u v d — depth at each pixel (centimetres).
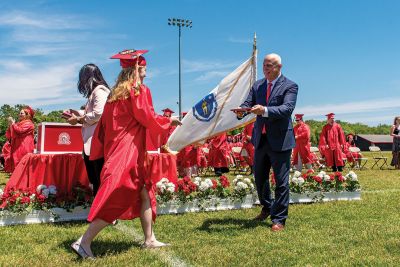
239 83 838
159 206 694
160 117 458
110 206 422
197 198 722
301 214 680
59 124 726
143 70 469
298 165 1758
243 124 833
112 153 441
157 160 789
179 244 485
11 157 1344
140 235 534
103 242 496
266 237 524
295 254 446
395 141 1969
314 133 6694
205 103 845
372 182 1194
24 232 555
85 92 616
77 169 704
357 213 682
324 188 820
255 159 623
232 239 514
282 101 580
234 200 744
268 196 638
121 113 448
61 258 429
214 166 1708
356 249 461
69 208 641
